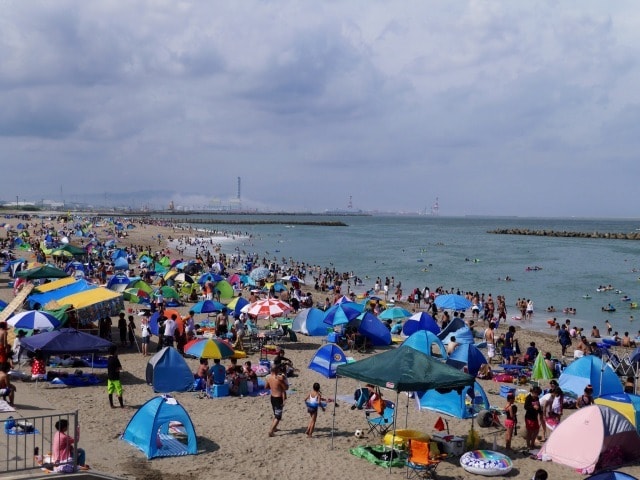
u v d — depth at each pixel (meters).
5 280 40.25
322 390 19.05
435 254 92.75
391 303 39.81
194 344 19.02
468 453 13.41
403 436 13.71
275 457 13.24
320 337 28.11
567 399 18.06
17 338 19.59
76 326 22.11
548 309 43.12
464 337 25.66
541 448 14.06
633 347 30.64
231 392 18.17
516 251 101.25
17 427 12.58
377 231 183.50
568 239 146.75
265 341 25.84
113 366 16.05
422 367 12.96
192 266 47.31
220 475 12.11
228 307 26.77
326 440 14.40
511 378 21.59
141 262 55.00
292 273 56.06
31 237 81.06
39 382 18.02
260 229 182.25
